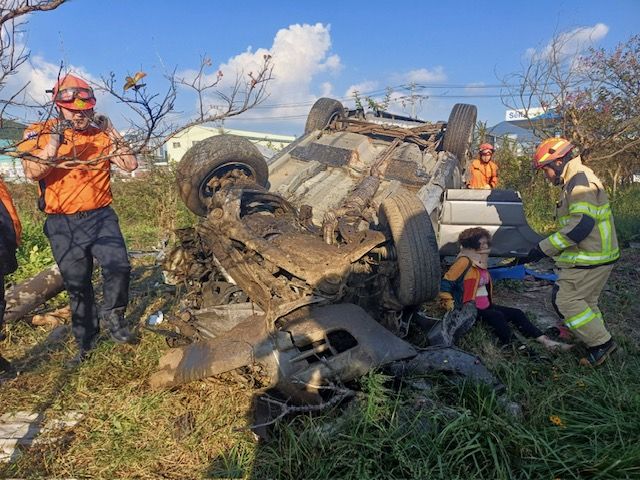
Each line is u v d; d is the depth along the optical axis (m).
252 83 2.20
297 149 6.66
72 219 3.72
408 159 6.18
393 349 3.07
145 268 6.82
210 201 4.74
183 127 2.17
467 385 3.08
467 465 2.55
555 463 2.54
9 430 3.19
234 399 3.32
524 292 5.75
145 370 3.80
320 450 2.72
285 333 3.10
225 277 4.05
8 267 3.70
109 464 2.83
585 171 3.78
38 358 4.17
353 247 3.48
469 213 5.36
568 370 3.60
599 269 3.69
